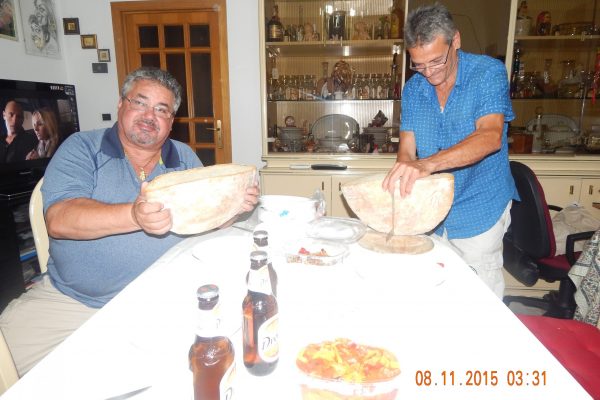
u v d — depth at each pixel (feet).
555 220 7.63
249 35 10.92
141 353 2.14
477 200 5.12
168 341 2.25
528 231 6.31
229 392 1.77
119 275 4.19
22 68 10.00
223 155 11.64
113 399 1.80
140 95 4.17
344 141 9.98
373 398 1.63
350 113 10.42
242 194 3.12
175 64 11.44
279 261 3.50
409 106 5.43
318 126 10.43
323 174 9.18
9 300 7.93
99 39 11.41
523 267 6.73
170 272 3.26
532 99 9.20
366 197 3.59
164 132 4.39
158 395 1.83
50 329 3.92
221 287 2.78
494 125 4.54
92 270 4.09
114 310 2.61
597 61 8.92
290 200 4.39
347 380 1.65
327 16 9.60
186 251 3.86
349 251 3.68
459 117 4.93
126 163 4.36
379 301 2.77
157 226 2.77
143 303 2.71
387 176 3.53
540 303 7.66
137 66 11.53
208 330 1.70
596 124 9.16
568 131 9.21
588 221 7.44
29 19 10.16
